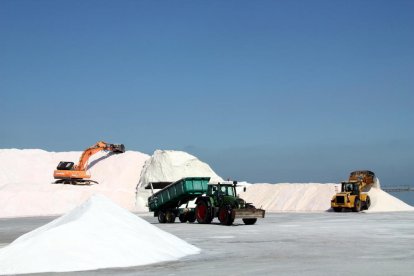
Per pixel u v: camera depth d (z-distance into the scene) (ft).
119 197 218.79
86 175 230.48
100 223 54.80
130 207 211.00
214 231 89.45
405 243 66.49
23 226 114.42
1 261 46.32
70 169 228.43
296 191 197.98
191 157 232.12
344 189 166.71
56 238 49.01
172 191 117.39
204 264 48.01
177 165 224.74
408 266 44.78
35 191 204.44
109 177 248.52
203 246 64.75
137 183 245.24
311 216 141.49
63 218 60.95
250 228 96.37
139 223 60.64
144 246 53.16
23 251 47.29
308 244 66.13
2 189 210.38
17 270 44.50
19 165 267.59
